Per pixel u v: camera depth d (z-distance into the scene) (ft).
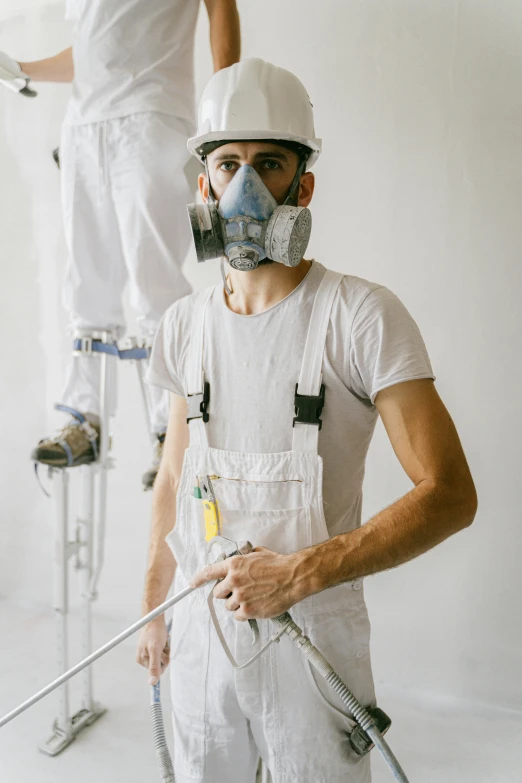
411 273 6.77
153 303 6.06
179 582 4.05
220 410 3.65
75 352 6.52
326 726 3.48
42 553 9.38
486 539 6.88
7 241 8.79
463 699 7.13
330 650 3.46
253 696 3.54
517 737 6.63
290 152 3.51
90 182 6.25
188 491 3.76
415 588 7.20
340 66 6.73
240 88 3.50
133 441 8.51
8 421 9.23
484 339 6.63
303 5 6.77
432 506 2.98
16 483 9.35
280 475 3.41
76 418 6.47
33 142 8.45
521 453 6.64
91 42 5.94
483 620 6.98
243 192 3.34
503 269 6.48
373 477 7.23
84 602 7.09
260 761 4.47
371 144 6.73
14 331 8.96
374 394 3.26
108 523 8.81
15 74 6.49
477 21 6.25
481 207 6.47
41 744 6.76
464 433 6.82
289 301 3.50
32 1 8.11
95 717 7.16
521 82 6.19
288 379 3.45
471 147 6.41
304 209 3.38
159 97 5.88
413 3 6.42
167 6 5.88
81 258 6.37
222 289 3.81
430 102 6.48
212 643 3.68
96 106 6.02
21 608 9.44
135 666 8.14
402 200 6.71
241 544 3.35
